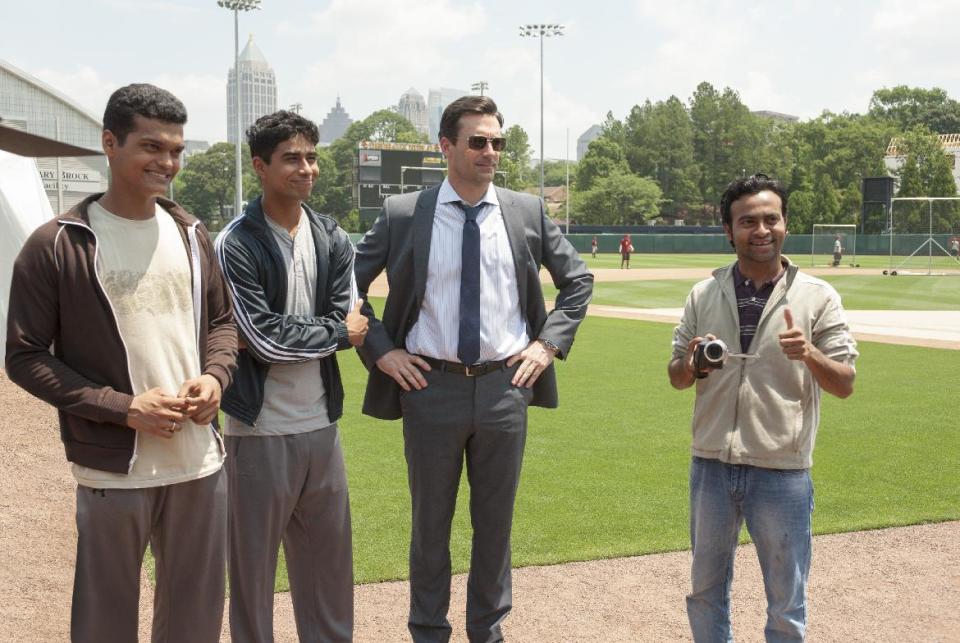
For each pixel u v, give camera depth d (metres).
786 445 2.87
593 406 8.80
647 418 8.24
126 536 2.52
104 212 2.49
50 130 28.39
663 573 4.38
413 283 3.41
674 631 3.69
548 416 8.33
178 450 2.55
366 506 5.52
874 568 4.43
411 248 3.40
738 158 104.06
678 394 9.47
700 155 107.50
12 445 6.91
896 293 25.33
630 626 3.74
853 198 81.69
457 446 3.39
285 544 3.26
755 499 2.92
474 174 3.36
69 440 2.47
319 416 3.11
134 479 2.48
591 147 104.75
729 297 2.98
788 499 2.89
